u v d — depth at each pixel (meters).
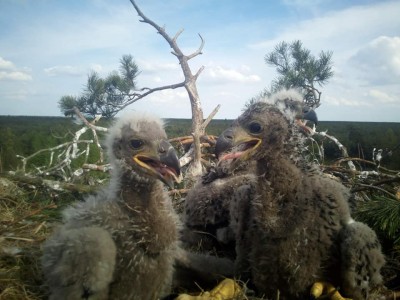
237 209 0.54
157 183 0.46
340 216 0.47
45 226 0.61
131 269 0.43
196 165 0.80
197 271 0.52
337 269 0.47
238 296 0.48
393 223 0.60
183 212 0.67
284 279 0.47
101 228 0.43
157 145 0.46
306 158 0.52
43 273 0.48
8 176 0.80
